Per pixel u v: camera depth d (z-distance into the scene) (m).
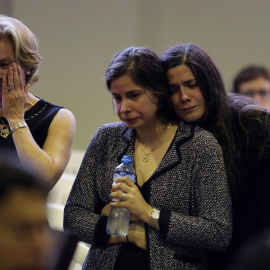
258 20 14.69
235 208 6.52
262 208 6.38
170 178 6.15
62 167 6.96
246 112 6.61
